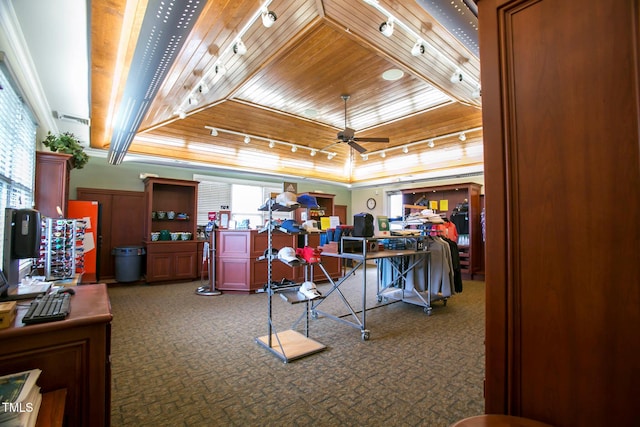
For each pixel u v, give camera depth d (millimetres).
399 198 10023
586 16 1039
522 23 1173
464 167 7797
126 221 6832
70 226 3164
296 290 3217
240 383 2375
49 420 1091
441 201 7137
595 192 1012
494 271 1211
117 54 3014
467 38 2223
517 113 1172
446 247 4586
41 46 2902
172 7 1870
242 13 3039
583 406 1022
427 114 6203
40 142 4074
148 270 6230
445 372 2576
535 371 1120
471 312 4375
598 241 1005
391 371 2586
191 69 3910
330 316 3711
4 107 2572
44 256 3027
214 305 4672
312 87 5078
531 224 1136
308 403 2121
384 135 7445
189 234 6984
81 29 2682
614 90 982
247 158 8133
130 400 2139
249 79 4688
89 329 1390
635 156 943
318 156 8992
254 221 8898
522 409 1146
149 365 2668
